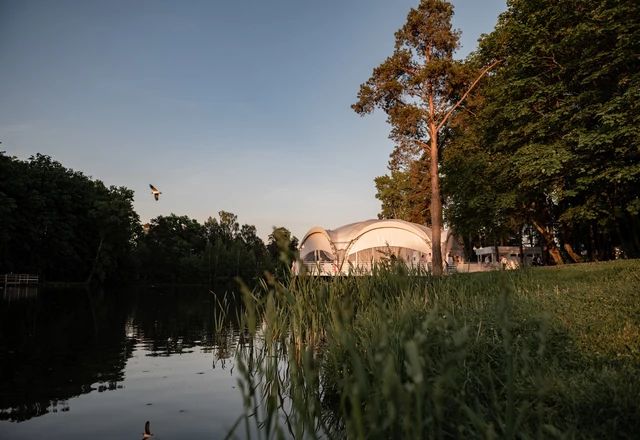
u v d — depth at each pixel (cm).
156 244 6644
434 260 2408
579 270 1255
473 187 2300
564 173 1755
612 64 1543
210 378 674
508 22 2098
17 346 953
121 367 754
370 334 526
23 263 4478
